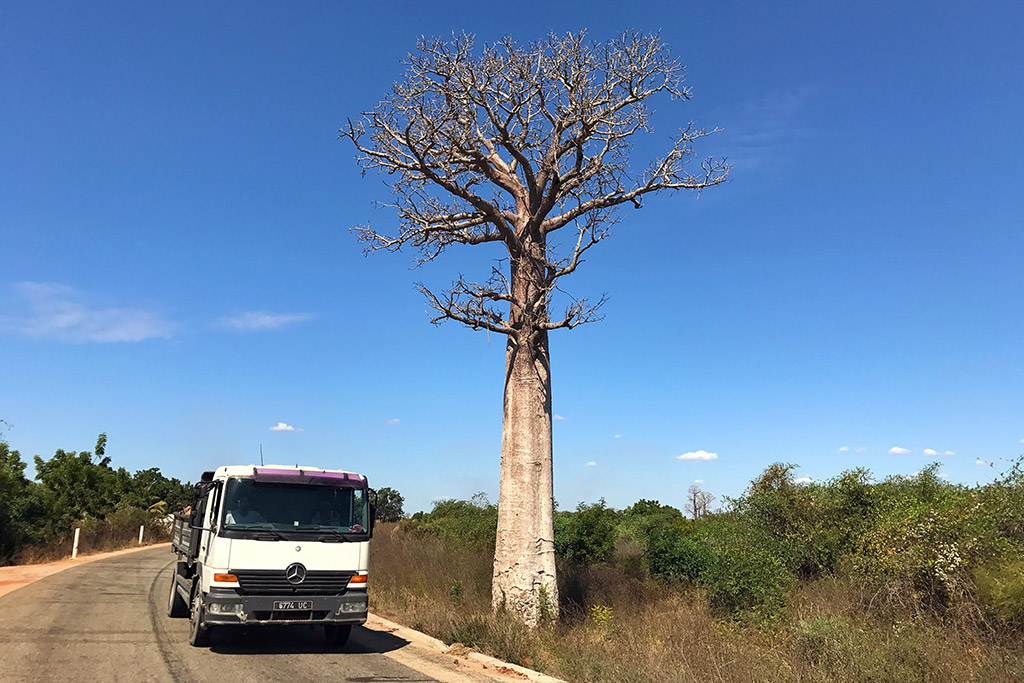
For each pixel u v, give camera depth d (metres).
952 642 8.41
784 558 14.52
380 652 10.32
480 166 13.34
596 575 16.39
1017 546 10.03
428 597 15.33
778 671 8.11
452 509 27.28
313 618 9.53
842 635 8.73
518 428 12.53
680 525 27.19
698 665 8.45
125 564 24.64
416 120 12.59
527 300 13.02
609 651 9.95
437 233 14.12
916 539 11.19
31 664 8.42
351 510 10.18
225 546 9.31
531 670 9.34
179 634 10.95
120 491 47.03
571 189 13.57
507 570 12.05
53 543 26.28
